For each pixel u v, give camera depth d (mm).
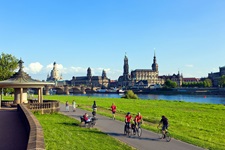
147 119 43469
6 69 87438
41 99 55219
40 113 43562
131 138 26797
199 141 26156
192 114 54594
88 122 32625
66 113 48531
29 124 18031
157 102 93125
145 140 25906
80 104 74625
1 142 17953
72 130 29312
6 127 24422
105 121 38875
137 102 91062
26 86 52031
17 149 16031
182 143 24844
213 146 24203
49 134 25266
